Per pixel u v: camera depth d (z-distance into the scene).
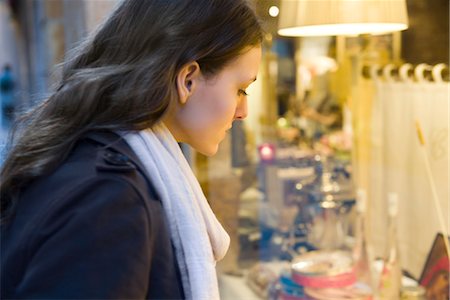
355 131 1.41
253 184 1.51
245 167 1.51
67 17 2.29
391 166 1.26
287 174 1.52
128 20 0.68
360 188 1.37
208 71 0.69
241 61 0.70
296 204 1.48
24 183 0.64
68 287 0.54
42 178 0.63
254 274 1.44
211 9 0.67
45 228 0.57
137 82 0.65
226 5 0.68
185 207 0.66
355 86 1.41
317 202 1.43
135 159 0.64
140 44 0.66
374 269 1.27
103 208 0.57
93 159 0.63
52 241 0.56
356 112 1.41
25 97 1.08
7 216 0.63
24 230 0.59
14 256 0.58
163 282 0.62
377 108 1.31
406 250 1.21
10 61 6.43
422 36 1.12
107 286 0.55
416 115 1.16
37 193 0.62
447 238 1.08
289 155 1.54
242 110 0.76
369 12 1.07
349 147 1.43
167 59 0.65
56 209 0.58
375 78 1.31
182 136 0.72
